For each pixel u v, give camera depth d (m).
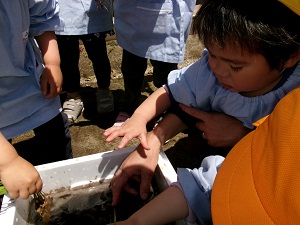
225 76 0.91
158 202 0.97
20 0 1.15
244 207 0.62
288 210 0.55
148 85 2.33
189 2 1.66
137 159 1.12
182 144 1.88
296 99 0.61
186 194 0.97
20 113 1.29
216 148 1.41
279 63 0.86
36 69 1.30
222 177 0.70
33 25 1.28
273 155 0.60
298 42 0.83
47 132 1.48
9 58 1.19
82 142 1.92
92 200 1.13
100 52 1.95
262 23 0.79
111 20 1.94
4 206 0.96
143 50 1.73
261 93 1.05
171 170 1.10
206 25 0.84
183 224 1.00
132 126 1.15
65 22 1.79
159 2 1.61
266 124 0.68
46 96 1.34
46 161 1.58
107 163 1.15
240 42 0.81
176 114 1.23
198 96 1.16
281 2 0.76
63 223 1.07
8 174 0.93
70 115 2.02
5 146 0.94
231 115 1.16
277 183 0.57
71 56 1.94
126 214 1.09
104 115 2.10
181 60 1.74
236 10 0.80
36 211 1.06
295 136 0.57
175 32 1.67
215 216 0.67
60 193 1.13
